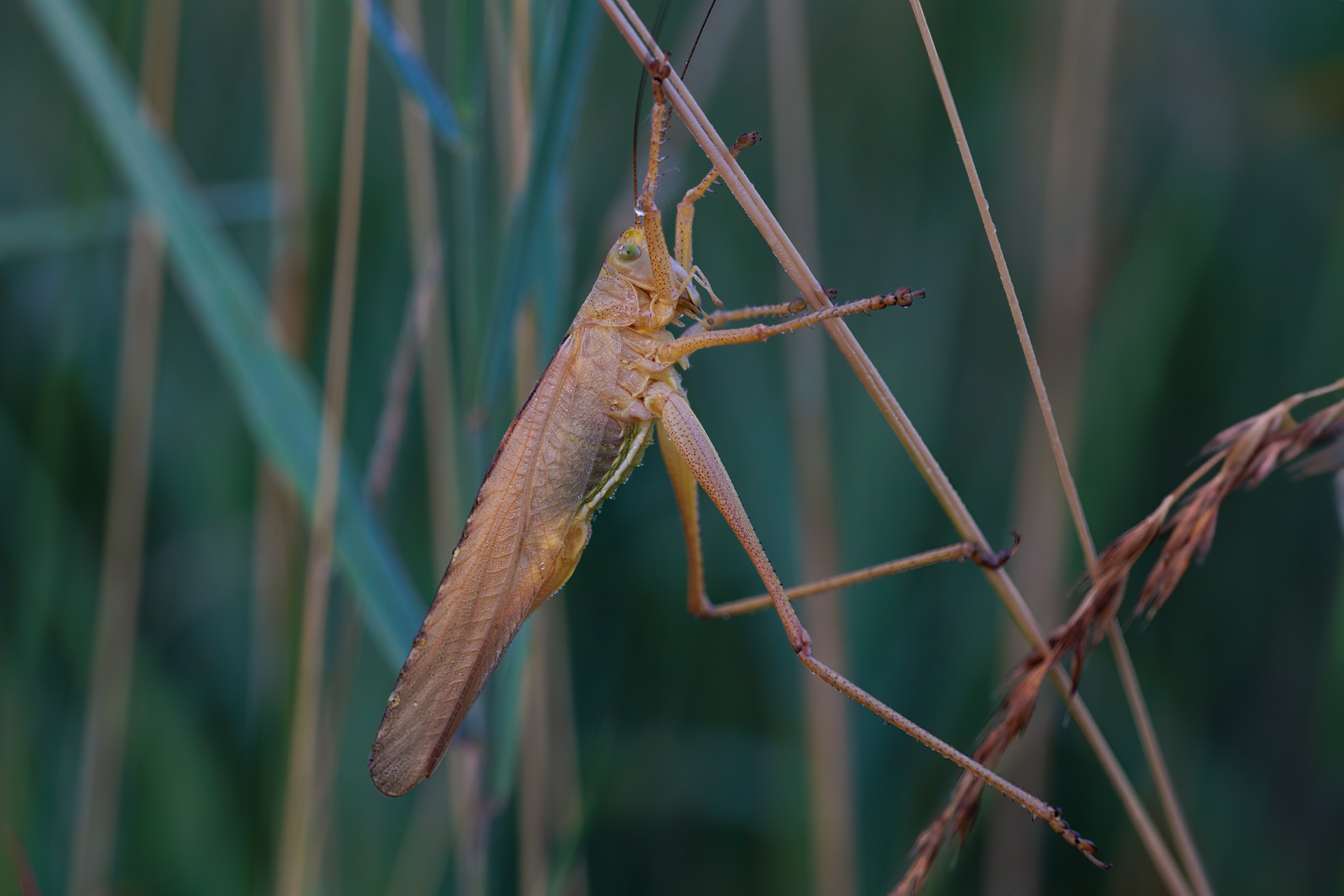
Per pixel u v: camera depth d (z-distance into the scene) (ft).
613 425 1.58
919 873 1.53
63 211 1.67
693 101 1.52
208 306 1.60
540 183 1.56
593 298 1.58
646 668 1.74
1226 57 1.74
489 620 1.56
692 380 1.77
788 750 1.70
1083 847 1.51
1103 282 1.74
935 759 1.71
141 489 1.67
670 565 1.76
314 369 1.73
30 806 1.69
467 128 1.58
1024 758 1.69
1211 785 1.71
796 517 1.73
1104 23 1.69
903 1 1.78
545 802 1.66
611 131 1.76
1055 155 1.70
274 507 1.69
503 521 1.57
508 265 1.57
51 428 1.69
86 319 1.74
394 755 1.56
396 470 1.75
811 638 1.68
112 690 1.67
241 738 1.75
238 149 1.80
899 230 1.78
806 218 1.69
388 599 1.61
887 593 1.73
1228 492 1.52
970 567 1.73
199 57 1.81
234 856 1.70
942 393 1.76
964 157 1.50
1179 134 1.75
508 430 1.57
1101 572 1.53
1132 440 1.72
